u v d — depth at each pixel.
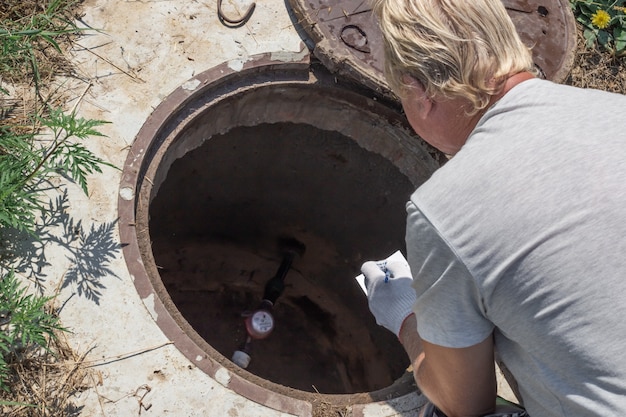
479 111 1.30
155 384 1.86
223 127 2.48
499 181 1.18
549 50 2.50
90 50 2.26
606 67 2.71
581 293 1.14
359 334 3.38
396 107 2.46
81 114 2.15
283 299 3.53
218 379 1.90
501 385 2.07
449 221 1.21
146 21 2.35
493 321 1.29
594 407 1.19
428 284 1.31
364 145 2.64
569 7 2.58
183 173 2.77
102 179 2.06
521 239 1.16
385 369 3.14
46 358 1.82
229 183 3.04
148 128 2.17
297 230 3.41
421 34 1.28
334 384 3.32
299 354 3.40
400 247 3.01
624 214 1.13
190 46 2.34
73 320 1.88
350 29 2.40
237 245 3.55
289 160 2.90
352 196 3.00
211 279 3.48
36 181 2.01
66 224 1.98
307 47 2.43
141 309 1.93
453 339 1.34
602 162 1.16
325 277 3.53
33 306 1.69
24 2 2.25
